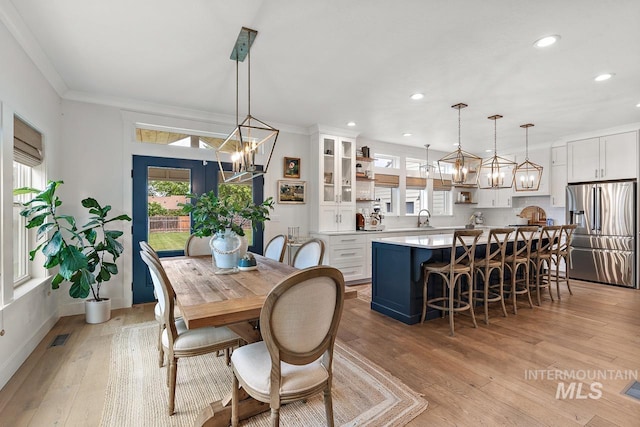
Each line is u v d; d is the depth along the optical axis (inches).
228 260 92.4
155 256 84.4
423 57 105.2
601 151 198.2
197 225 94.8
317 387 55.3
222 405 68.1
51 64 110.3
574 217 210.5
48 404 73.7
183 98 143.8
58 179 130.6
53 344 106.3
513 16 82.7
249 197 178.5
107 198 143.3
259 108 158.2
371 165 220.5
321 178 192.4
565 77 119.6
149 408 72.8
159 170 155.2
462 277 145.6
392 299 138.0
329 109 159.2
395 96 140.6
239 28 89.0
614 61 106.8
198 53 103.2
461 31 89.8
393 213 247.8
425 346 107.0
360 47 99.0
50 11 81.0
